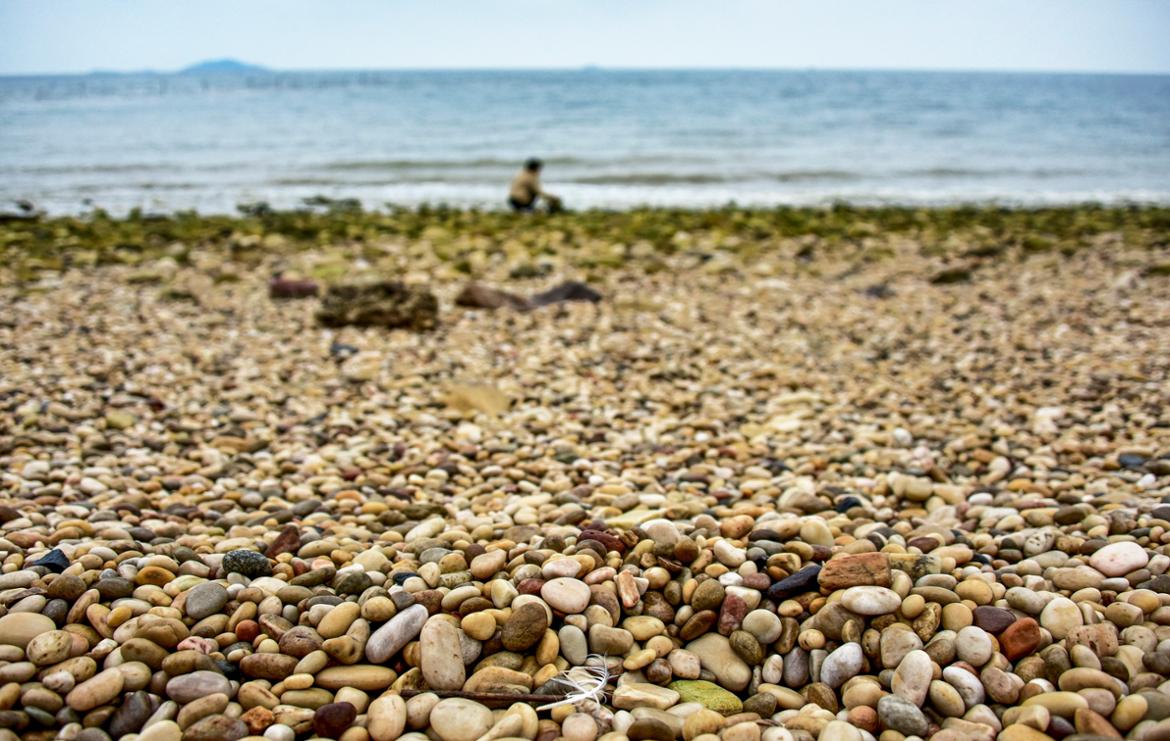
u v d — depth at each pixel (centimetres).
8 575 263
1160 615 249
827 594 267
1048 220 1416
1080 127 3825
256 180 2002
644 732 216
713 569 284
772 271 999
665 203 1758
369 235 1231
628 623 264
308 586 276
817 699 236
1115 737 201
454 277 968
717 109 4644
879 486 401
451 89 7594
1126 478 397
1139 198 1911
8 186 1848
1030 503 365
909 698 229
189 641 240
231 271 994
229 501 381
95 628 245
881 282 962
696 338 734
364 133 3098
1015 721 216
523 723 221
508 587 267
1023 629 242
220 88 8956
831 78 14625
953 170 2362
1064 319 761
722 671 250
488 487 409
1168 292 846
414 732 222
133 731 214
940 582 267
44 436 460
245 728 215
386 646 244
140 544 305
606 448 477
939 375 618
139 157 2347
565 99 5606
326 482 411
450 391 557
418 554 310
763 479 420
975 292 896
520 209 1577
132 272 977
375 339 714
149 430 494
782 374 624
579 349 696
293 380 604
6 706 211
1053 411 507
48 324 736
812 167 2358
